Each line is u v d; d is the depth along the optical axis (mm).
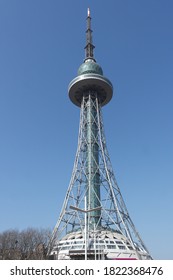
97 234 96500
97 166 119938
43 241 95688
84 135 129875
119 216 110188
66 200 117688
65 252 88750
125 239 98500
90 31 158875
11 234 92438
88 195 114250
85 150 126312
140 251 98938
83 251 81438
